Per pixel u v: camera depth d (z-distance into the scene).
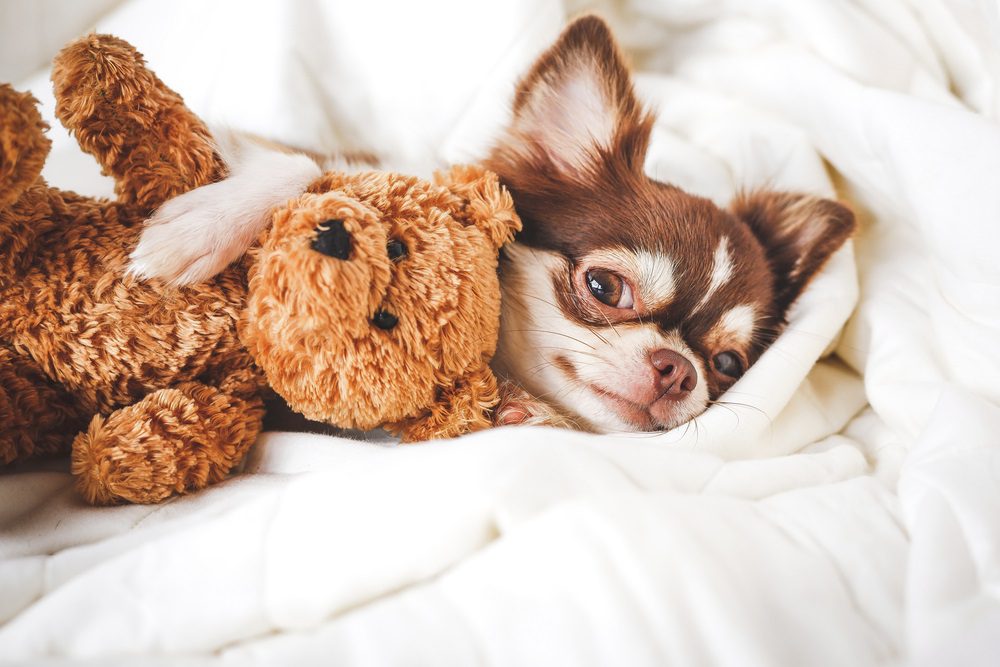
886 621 0.27
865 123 0.39
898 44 0.42
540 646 0.25
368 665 0.25
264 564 0.27
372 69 0.41
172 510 0.31
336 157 0.39
